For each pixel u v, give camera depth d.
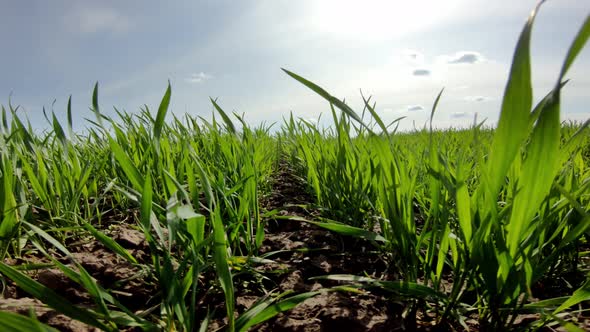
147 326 0.86
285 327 1.06
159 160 1.25
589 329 1.00
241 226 1.48
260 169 2.80
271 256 1.61
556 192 1.03
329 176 2.17
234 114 2.30
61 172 1.94
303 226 2.06
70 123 1.85
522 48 0.64
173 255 1.47
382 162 1.17
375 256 1.61
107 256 1.45
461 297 1.04
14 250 1.40
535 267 0.96
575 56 0.57
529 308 0.93
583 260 1.47
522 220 0.85
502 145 0.78
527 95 0.69
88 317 0.78
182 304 0.92
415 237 1.22
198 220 1.08
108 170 2.32
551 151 0.74
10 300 1.04
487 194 0.90
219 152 2.36
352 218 1.84
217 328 1.08
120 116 2.69
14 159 1.60
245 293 1.28
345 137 1.87
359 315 1.10
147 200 0.94
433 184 1.12
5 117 1.90
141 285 1.23
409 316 1.11
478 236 0.93
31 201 1.80
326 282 1.38
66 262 1.33
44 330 0.64
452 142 3.48
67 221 1.66
